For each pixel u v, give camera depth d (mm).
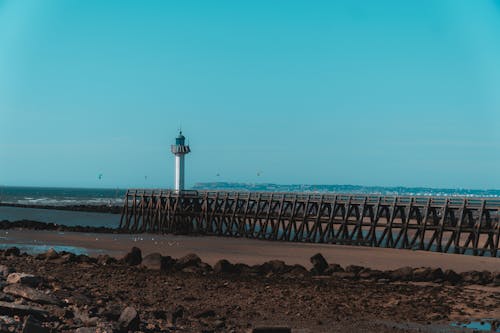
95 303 19688
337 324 21500
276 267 34688
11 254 40281
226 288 28359
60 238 62062
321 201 61781
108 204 169000
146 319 18969
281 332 17375
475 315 23547
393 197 57344
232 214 71812
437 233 52812
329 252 49875
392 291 28656
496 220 55938
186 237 67500
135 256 36938
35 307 17094
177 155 87000
